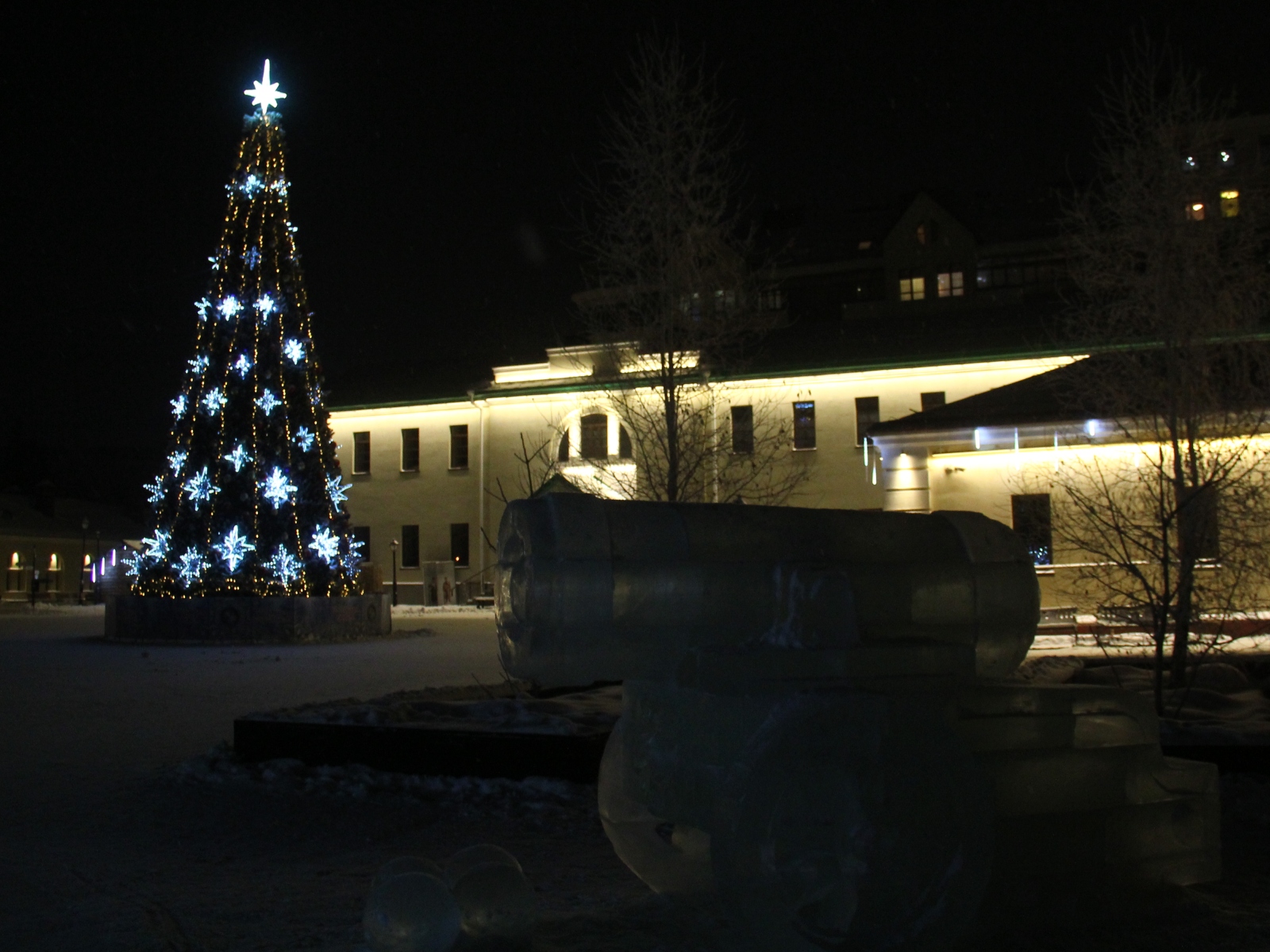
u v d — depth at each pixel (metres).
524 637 3.92
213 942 4.09
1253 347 10.45
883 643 3.96
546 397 39.09
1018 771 4.02
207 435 21.81
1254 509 10.03
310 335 23.06
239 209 22.50
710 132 13.40
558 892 4.79
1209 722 8.05
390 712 8.27
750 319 14.05
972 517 4.78
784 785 3.42
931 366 33.91
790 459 34.31
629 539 4.00
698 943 3.91
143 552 23.09
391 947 3.73
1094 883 4.12
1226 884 4.77
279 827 6.22
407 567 41.38
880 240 54.91
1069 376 12.17
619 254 13.34
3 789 7.34
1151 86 10.63
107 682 14.14
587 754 6.98
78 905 4.63
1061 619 19.03
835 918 3.46
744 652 3.79
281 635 21.69
